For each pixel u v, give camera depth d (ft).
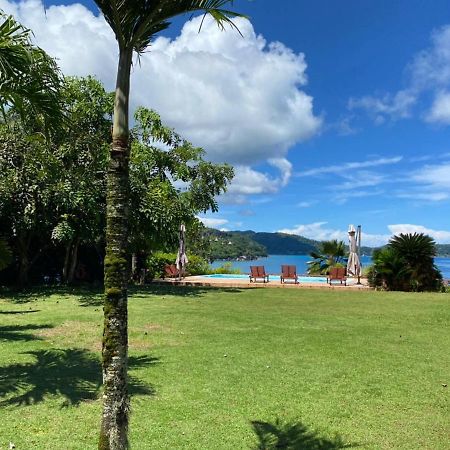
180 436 13.56
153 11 10.07
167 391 17.40
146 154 62.64
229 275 87.86
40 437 13.32
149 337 27.04
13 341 25.45
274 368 20.61
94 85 52.95
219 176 72.28
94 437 13.33
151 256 72.59
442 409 15.92
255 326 30.96
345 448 12.96
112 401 9.64
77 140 50.03
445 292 57.31
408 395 17.28
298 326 31.19
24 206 48.70
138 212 53.78
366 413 15.52
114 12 9.88
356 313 37.63
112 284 9.64
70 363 21.02
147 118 66.08
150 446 12.89
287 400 16.62
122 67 9.96
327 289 60.49
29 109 19.26
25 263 56.65
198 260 92.58
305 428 14.25
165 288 59.26
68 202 47.03
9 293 50.26
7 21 17.13
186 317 34.45
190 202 69.36
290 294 52.95
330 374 19.83
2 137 46.96
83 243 61.36
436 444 13.25
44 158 47.26
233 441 13.32
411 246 58.95
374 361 22.06
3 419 14.57
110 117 55.06
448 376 19.72
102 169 53.36
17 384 17.93
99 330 28.73
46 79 18.24
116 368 9.66
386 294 53.78
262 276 68.64
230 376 19.34
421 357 22.95
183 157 68.54
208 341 26.02
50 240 57.57
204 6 10.24
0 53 16.98
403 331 29.81
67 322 31.50
